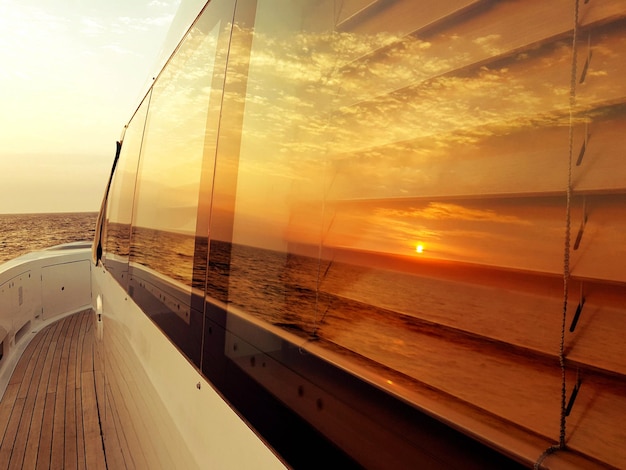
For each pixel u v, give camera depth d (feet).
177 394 5.06
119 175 12.41
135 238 8.40
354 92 2.41
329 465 2.31
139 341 7.46
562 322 1.41
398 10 2.15
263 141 3.27
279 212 2.98
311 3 2.86
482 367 1.63
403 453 1.87
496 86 1.69
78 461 11.33
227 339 3.68
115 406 10.50
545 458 1.39
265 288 3.08
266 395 2.98
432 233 1.87
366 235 2.22
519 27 1.63
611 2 1.38
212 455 3.92
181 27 6.73
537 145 1.54
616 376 1.27
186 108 5.57
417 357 1.89
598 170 1.36
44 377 17.53
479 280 1.66
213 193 4.23
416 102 2.02
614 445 1.26
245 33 3.83
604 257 1.33
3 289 20.02
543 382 1.44
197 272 4.56
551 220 1.48
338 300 2.38
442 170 1.86
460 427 1.66
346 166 2.41
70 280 31.81
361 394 2.13
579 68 1.45
